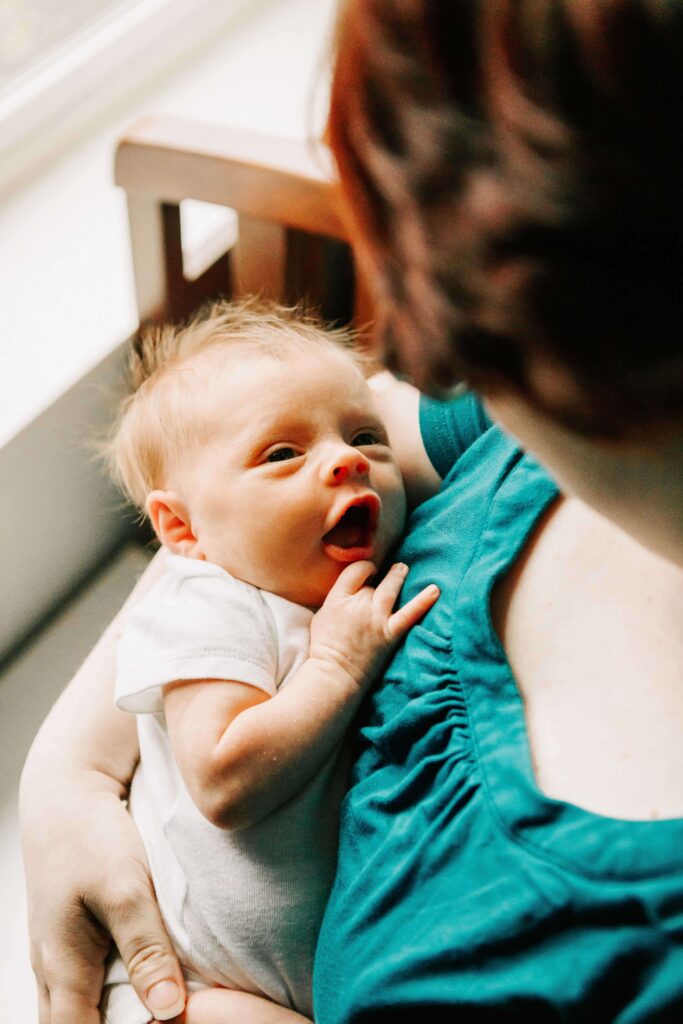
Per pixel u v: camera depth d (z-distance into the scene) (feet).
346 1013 1.96
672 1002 1.57
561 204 1.08
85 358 3.88
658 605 1.88
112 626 3.03
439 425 2.63
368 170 1.24
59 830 2.65
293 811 2.33
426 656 2.18
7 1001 3.00
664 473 1.32
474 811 1.91
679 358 1.15
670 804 1.69
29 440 3.70
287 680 2.45
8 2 4.59
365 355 3.12
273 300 3.30
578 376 1.19
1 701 3.84
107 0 4.74
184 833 2.47
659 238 1.09
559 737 1.90
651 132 1.06
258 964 2.35
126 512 4.28
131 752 2.88
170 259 3.43
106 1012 2.53
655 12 1.03
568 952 1.69
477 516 2.27
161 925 2.52
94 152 4.57
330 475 2.50
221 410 2.68
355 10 1.17
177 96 4.79
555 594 2.05
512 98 1.09
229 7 5.05
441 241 1.18
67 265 4.19
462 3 1.09
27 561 3.90
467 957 1.79
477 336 1.23
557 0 1.05
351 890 2.07
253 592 2.58
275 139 3.10
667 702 1.80
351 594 2.43
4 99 4.38
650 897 1.60
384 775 2.19
